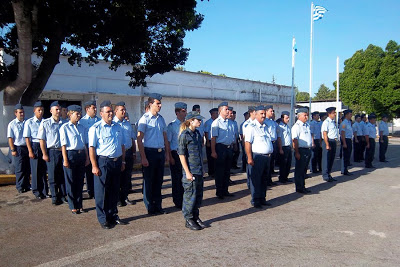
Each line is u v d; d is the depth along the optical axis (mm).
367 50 30609
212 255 4336
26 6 8391
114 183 5602
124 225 5582
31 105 10281
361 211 6414
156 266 4012
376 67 29703
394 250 4527
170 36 12047
